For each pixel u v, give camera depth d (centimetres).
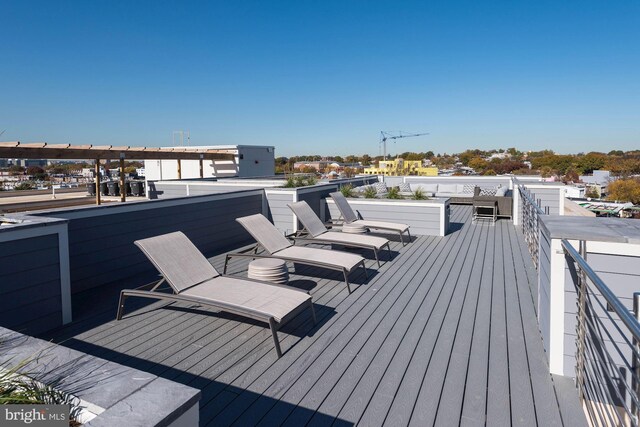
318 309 401
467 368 285
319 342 327
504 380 269
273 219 813
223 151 1585
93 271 475
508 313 390
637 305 229
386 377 273
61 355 160
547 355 294
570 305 271
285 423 222
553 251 271
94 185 1413
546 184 974
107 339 332
